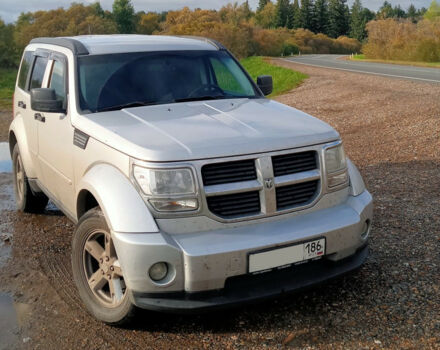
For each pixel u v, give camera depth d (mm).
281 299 3910
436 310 3635
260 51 84062
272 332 3469
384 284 4059
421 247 4730
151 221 3152
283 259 3285
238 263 3164
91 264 3793
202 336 3455
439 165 7746
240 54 69375
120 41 4906
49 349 3379
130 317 3436
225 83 4852
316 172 3570
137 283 3150
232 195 3293
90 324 3676
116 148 3441
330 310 3717
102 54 4586
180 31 75312
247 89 4973
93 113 4125
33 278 4488
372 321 3539
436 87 17484
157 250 3088
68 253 5039
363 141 10055
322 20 149750
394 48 51688
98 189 3371
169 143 3297
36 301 4066
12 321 3762
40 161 5113
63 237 5461
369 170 7742
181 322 3643
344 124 12133
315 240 3365
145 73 4523
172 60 4742
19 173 6145
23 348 3398
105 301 3646
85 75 4387
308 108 15445
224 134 3451
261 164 3336
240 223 3301
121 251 3141
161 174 3164
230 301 3211
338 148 3725
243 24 84688
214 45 5242
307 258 3369
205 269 3113
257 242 3201
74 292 4203
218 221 3248
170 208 3174
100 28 68750
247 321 3623
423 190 6504
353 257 3709
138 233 3123
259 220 3355
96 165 3666
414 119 11578
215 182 3250
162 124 3684
